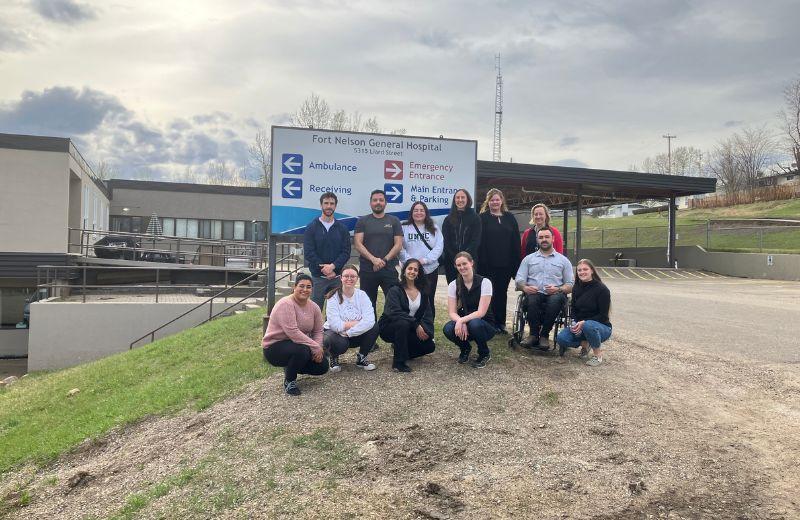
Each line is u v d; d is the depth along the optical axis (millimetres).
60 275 17078
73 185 21453
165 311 14172
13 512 4430
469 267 5906
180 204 32969
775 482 3709
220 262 20750
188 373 7195
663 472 3869
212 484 4109
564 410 4902
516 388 5398
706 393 5316
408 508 3576
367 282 6625
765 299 13180
